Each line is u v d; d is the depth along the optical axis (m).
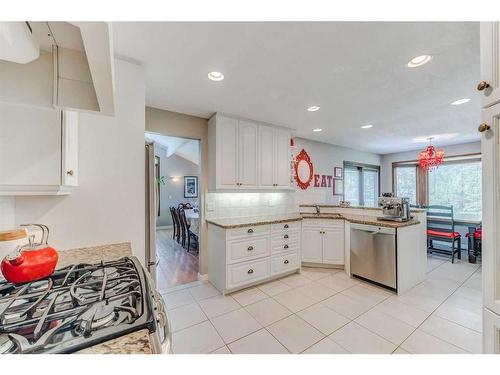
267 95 2.32
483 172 0.87
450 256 4.00
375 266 2.71
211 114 2.87
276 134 3.37
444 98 2.40
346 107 2.65
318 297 2.44
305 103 2.53
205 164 3.01
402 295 2.48
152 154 1.91
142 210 1.72
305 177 4.30
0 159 0.96
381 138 4.31
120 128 1.65
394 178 5.89
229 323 1.97
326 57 1.65
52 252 0.99
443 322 1.97
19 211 1.36
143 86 1.75
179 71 1.84
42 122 1.05
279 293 2.54
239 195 3.29
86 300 0.74
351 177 5.54
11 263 0.87
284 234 2.99
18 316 0.68
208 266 2.98
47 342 0.56
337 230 3.25
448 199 4.95
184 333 1.84
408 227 2.65
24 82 0.84
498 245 0.82
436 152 3.69
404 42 1.49
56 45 0.85
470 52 1.60
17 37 0.65
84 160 1.53
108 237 1.60
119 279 0.93
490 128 0.84
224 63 1.73
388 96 2.35
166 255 4.23
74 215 1.50
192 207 6.66
